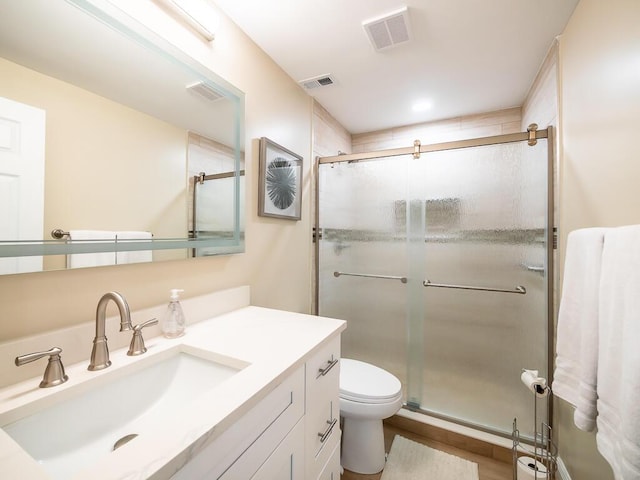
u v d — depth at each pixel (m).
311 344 0.87
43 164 0.70
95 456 0.63
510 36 1.40
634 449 0.62
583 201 1.17
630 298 0.67
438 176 1.79
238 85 1.34
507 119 2.23
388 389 1.43
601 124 1.02
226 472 0.54
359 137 2.79
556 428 1.45
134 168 0.90
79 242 0.76
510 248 1.61
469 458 1.52
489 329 1.66
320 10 1.24
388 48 1.49
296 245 1.89
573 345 0.95
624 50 0.88
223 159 1.23
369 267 2.00
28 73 0.68
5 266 0.64
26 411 0.57
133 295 0.92
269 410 0.67
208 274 1.20
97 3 0.79
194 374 0.84
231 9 1.24
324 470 0.96
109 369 0.71
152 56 0.95
